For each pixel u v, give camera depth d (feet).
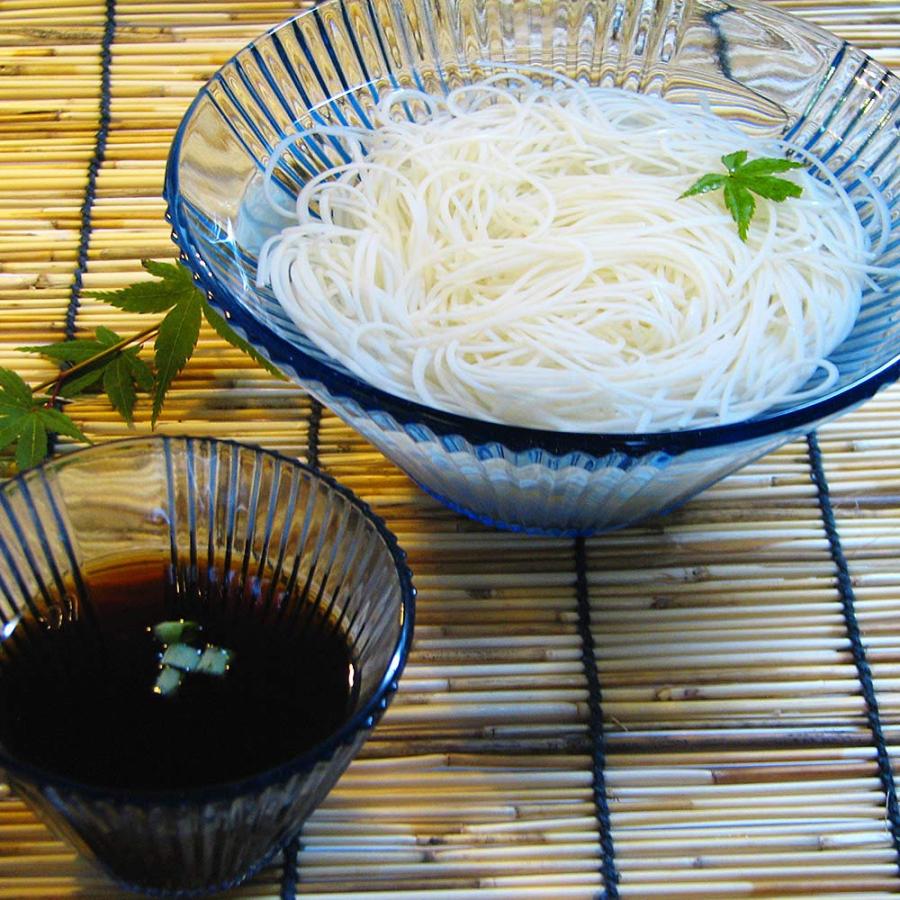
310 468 1.24
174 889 1.19
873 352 1.33
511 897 1.23
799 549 1.45
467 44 1.61
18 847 1.23
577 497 1.31
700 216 1.43
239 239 1.40
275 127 1.50
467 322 1.35
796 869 1.25
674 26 1.59
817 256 1.41
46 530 1.25
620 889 1.24
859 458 1.52
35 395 1.55
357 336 1.32
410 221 1.45
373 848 1.25
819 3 1.93
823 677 1.37
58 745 1.15
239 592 1.27
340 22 1.53
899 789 1.30
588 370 1.32
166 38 1.89
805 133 1.55
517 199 1.45
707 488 1.46
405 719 1.32
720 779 1.30
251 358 1.58
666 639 1.39
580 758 1.31
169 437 1.25
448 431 1.18
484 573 1.42
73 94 1.82
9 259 1.66
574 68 1.64
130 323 1.62
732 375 1.32
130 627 1.24
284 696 1.19
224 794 1.05
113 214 1.71
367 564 1.22
